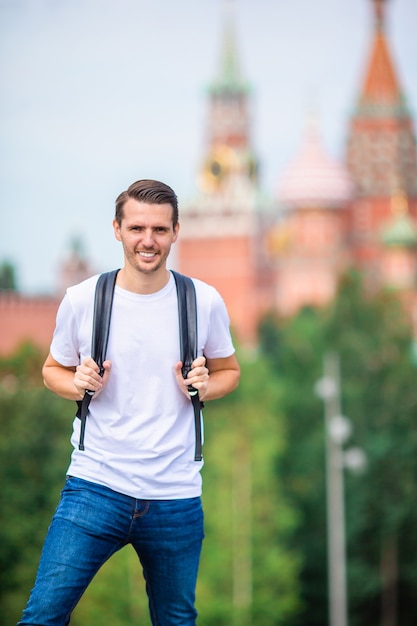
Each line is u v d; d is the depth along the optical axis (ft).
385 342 123.65
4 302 121.60
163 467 13.14
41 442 107.24
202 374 13.14
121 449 13.09
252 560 104.68
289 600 104.47
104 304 13.20
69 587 12.79
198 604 97.66
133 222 12.90
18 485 104.88
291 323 124.06
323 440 120.98
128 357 13.12
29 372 119.55
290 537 119.14
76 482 13.19
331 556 117.91
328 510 120.47
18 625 12.80
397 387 122.83
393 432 121.80
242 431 116.57
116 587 90.53
